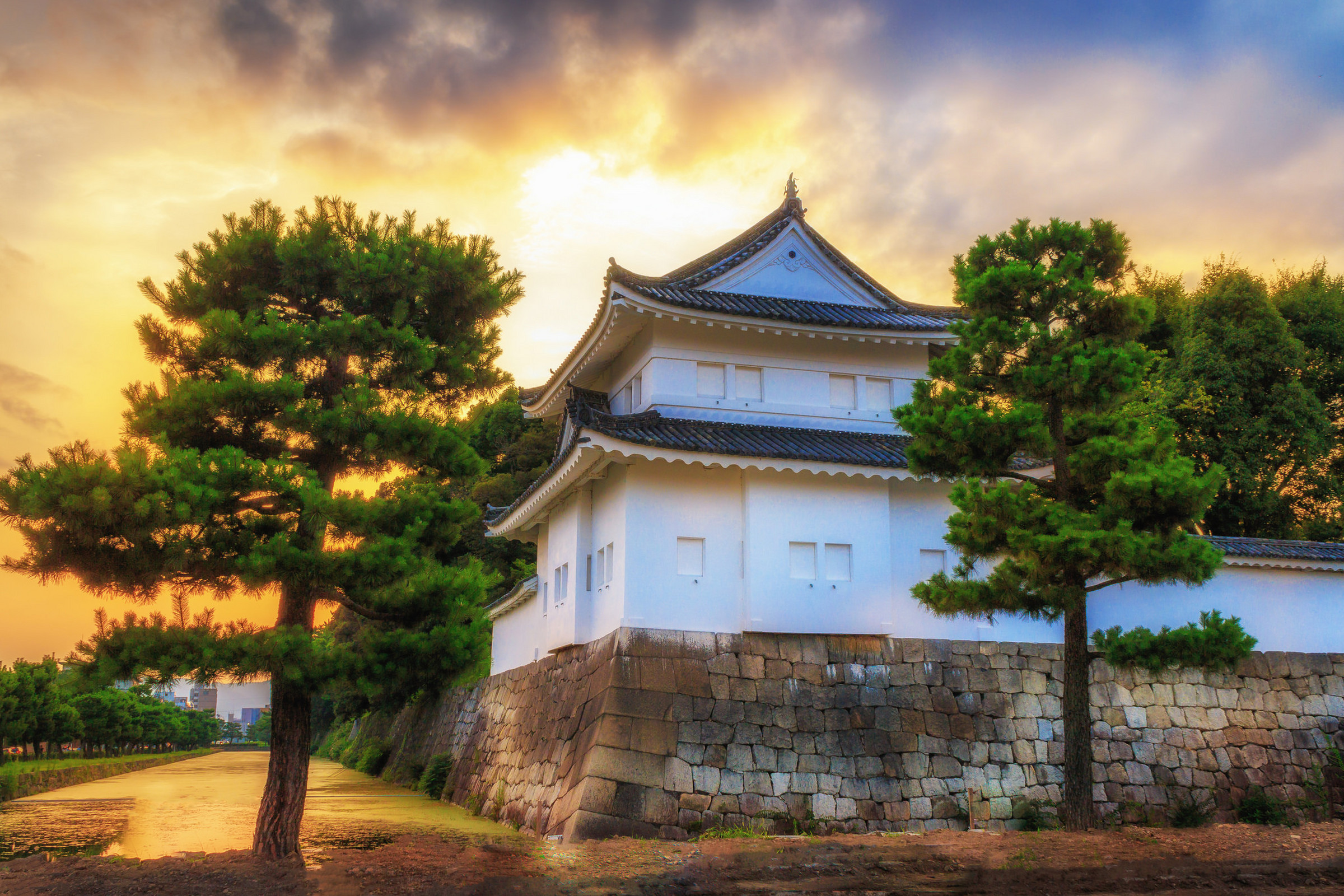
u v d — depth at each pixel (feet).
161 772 159.74
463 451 47.60
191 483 39.45
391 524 44.50
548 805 60.95
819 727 61.05
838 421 72.95
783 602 63.31
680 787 56.29
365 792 104.17
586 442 60.34
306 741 45.37
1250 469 108.99
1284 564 73.67
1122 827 59.82
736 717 59.62
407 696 47.24
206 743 344.08
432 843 52.44
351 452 47.67
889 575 65.98
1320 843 48.75
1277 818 64.54
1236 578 73.56
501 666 97.55
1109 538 46.55
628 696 58.08
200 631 40.29
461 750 98.68
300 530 43.39
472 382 51.06
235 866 41.06
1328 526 111.75
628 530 62.23
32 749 192.95
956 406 52.31
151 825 71.10
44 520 36.50
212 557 41.65
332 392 49.03
